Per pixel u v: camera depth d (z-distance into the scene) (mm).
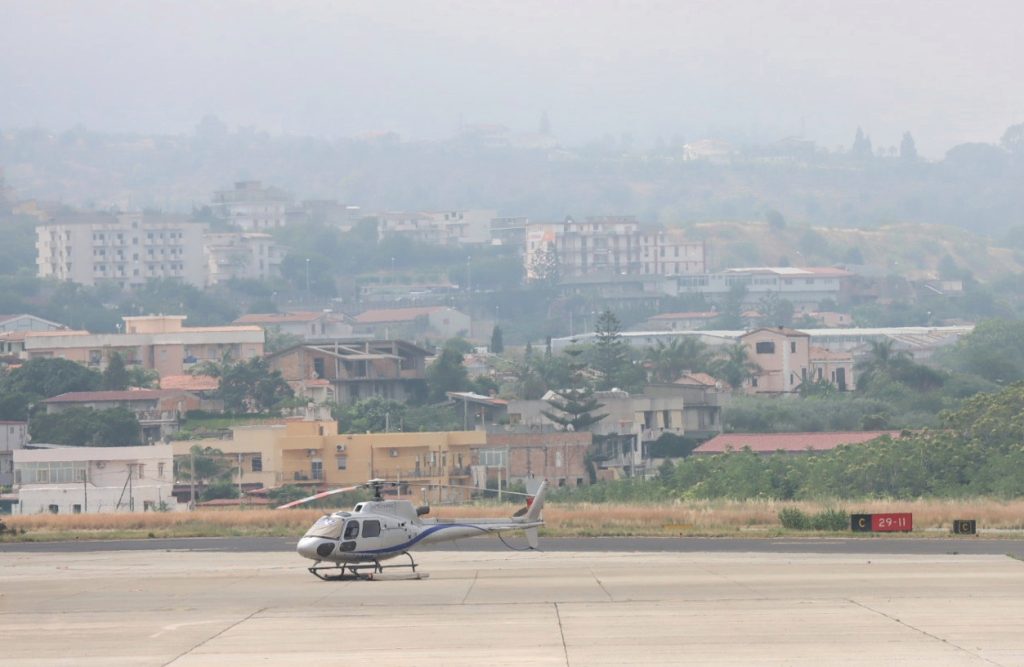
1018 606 96688
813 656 78875
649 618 93000
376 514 118375
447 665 77938
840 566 123688
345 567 118875
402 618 94500
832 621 90688
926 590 105750
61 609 101688
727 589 107812
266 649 83562
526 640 85000
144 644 86062
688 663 77312
